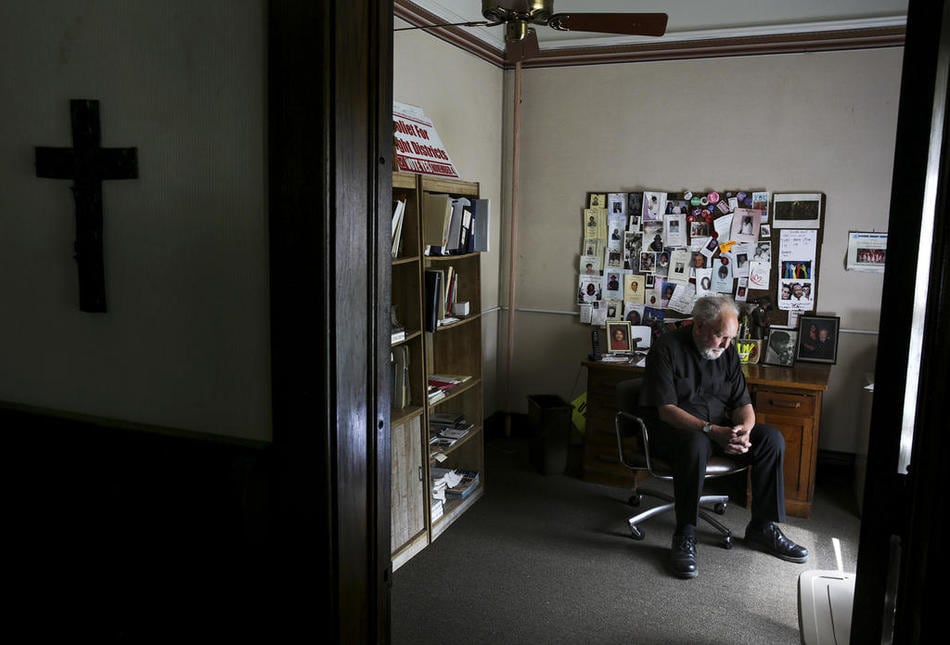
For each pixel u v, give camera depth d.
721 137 4.26
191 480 1.29
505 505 3.72
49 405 1.49
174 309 1.33
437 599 2.76
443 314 3.39
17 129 1.41
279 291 1.21
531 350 4.86
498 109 4.69
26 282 1.46
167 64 1.26
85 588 1.47
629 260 4.52
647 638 2.51
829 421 4.19
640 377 3.87
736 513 3.67
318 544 1.26
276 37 1.15
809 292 4.14
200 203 1.27
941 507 0.95
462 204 3.48
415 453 3.13
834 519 3.60
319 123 1.14
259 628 1.33
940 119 1.07
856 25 3.88
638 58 4.36
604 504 3.75
